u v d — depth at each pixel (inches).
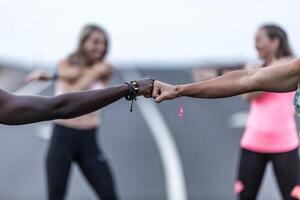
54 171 485.1
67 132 483.5
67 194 679.1
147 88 294.7
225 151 956.6
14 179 788.0
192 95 302.0
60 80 502.3
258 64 462.0
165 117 1369.3
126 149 991.6
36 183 760.3
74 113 278.5
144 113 1433.3
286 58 456.4
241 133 1141.7
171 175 784.9
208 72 486.3
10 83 2082.9
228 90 299.6
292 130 465.1
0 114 273.9
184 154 936.3
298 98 296.2
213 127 1220.5
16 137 1124.5
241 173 472.4
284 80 295.9
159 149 985.5
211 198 653.3
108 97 283.6
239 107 1533.0
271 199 636.1
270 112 460.4
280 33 453.1
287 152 460.4
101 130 1194.0
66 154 484.7
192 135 1126.4
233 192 682.2
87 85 496.4
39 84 1914.4
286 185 462.6
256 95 460.4
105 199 490.0
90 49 494.0
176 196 668.7
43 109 275.1
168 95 298.5
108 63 502.0
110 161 894.4
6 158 938.7
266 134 461.7
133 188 714.2
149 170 821.2
